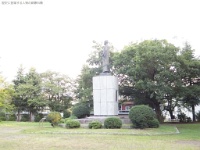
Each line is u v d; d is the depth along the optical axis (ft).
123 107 104.94
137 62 65.16
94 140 39.34
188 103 77.36
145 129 51.96
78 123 55.98
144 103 76.43
